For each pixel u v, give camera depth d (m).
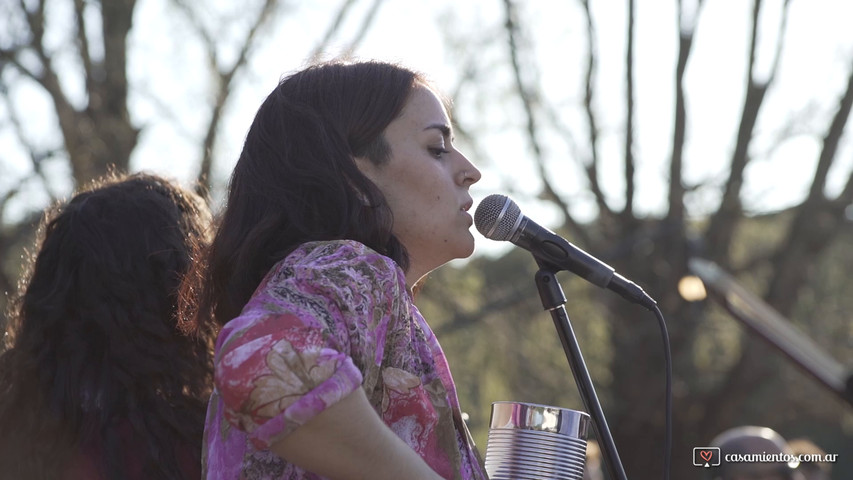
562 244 3.13
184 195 3.62
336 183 2.55
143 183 3.57
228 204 2.71
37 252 3.57
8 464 3.25
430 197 2.67
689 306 17.38
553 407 2.66
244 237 2.62
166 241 3.41
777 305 18.58
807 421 20.00
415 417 2.40
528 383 19.78
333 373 2.10
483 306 18.64
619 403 17.53
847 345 19.61
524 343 19.78
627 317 17.59
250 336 2.12
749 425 18.69
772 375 17.89
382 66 2.76
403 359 2.40
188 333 3.11
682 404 17.34
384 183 2.66
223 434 2.46
